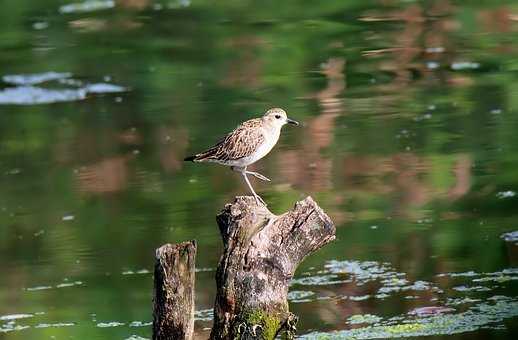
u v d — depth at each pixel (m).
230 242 8.73
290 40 22.81
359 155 17.50
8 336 12.13
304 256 8.70
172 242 14.84
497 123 18.44
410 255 13.91
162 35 23.48
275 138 11.95
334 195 16.08
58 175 17.53
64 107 20.11
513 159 17.06
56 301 13.12
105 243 14.96
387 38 22.73
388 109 19.34
